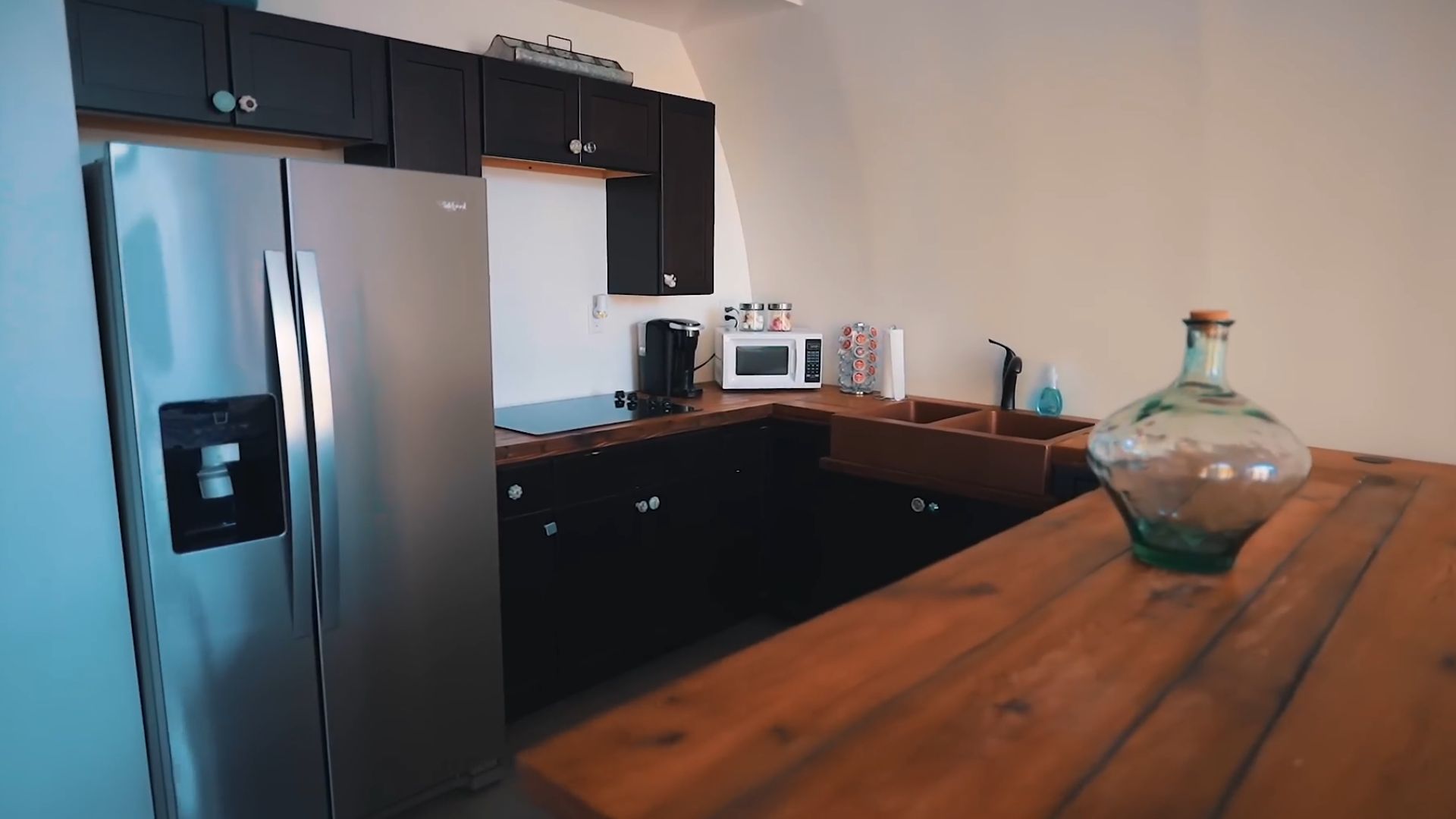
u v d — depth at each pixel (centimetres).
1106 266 282
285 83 214
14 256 157
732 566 326
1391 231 224
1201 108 246
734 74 343
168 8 193
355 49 227
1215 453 113
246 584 185
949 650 92
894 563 281
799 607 332
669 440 295
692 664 311
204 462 181
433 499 218
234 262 177
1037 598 106
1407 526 139
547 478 258
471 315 221
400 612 214
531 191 308
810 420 316
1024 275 304
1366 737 74
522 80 266
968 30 276
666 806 64
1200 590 109
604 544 279
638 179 324
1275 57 229
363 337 199
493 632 237
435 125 246
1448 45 205
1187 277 265
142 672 179
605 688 293
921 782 67
